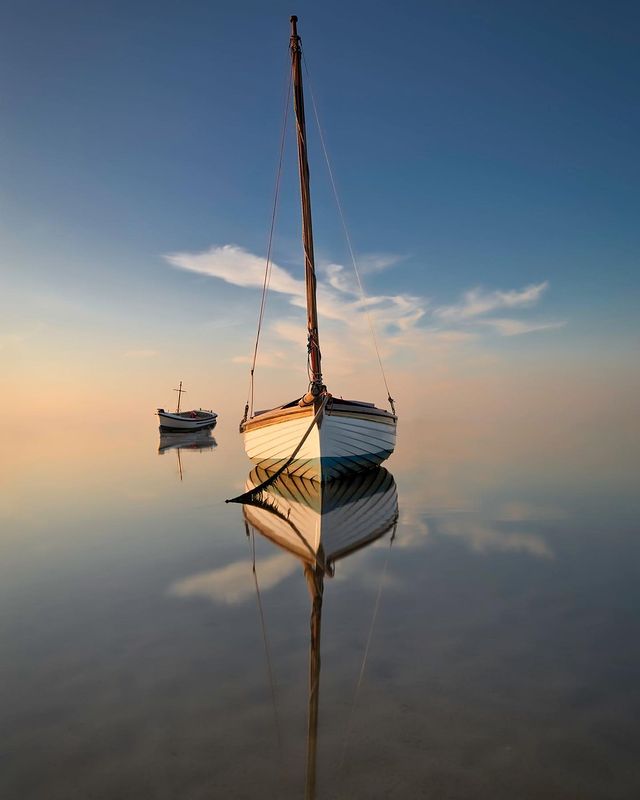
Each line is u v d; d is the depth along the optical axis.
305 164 14.18
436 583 5.75
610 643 4.16
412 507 10.13
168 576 6.40
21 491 13.77
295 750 2.94
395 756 2.85
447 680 3.66
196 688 3.69
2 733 3.22
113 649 4.39
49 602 5.61
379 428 15.85
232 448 28.19
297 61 14.34
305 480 14.54
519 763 2.76
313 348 13.81
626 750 2.84
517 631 4.44
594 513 8.93
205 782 2.71
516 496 10.73
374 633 4.51
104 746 3.05
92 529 9.16
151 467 19.05
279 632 4.62
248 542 7.94
